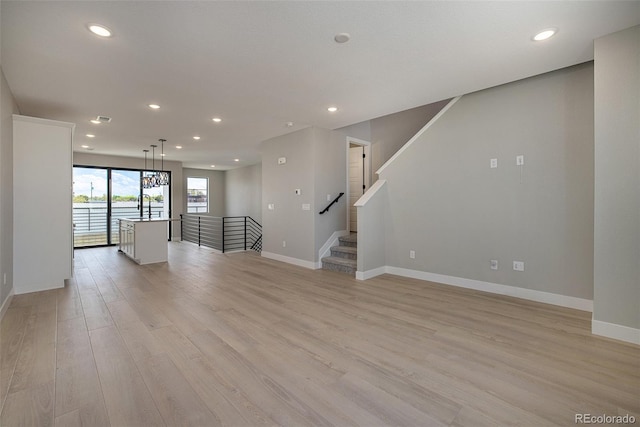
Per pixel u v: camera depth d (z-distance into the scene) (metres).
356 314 3.23
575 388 1.94
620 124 2.52
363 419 1.68
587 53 2.85
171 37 2.55
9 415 1.69
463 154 4.15
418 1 2.11
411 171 4.71
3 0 2.04
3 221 3.19
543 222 3.52
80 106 4.26
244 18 2.30
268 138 6.43
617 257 2.57
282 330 2.83
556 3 2.14
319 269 5.47
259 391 1.92
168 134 6.00
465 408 1.76
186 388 1.95
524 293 3.68
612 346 2.48
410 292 4.00
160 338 2.66
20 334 2.73
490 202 3.92
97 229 8.41
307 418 1.69
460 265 4.23
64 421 1.65
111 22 2.33
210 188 12.06
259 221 10.45
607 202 2.59
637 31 2.43
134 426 1.62
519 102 3.66
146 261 6.00
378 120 6.63
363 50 2.78
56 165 4.10
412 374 2.11
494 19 2.32
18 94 3.78
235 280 4.67
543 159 3.50
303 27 2.42
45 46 2.66
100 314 3.22
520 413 1.72
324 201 5.72
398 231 4.91
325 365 2.23
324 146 5.70
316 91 3.76
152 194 9.41
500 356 2.35
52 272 4.14
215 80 3.42
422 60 2.97
